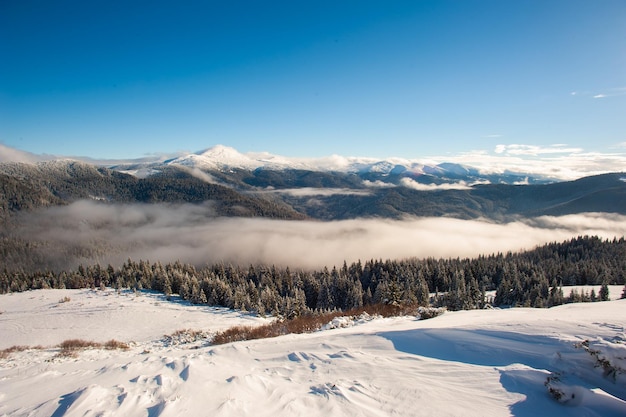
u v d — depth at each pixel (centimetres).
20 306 4978
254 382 571
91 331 3180
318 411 469
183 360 714
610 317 693
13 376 825
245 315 4288
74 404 480
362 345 775
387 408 473
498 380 526
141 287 7081
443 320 1002
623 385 471
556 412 447
